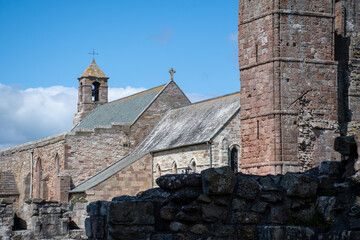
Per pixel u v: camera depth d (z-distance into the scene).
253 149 48.38
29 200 44.31
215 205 15.84
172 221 15.84
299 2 47.75
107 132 73.00
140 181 65.44
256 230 15.68
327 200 15.57
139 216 15.86
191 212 15.75
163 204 16.09
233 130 57.75
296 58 47.38
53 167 75.19
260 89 47.97
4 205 42.22
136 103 80.69
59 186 70.00
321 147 47.53
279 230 15.25
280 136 46.41
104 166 72.56
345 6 50.47
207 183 15.69
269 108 47.00
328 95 48.19
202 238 15.64
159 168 65.12
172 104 76.62
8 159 92.38
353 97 50.06
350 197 15.25
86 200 62.22
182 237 15.63
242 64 49.59
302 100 47.38
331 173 16.14
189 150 60.09
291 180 15.87
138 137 74.19
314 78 47.88
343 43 50.28
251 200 15.93
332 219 15.36
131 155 71.31
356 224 14.71
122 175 64.88
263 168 47.19
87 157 72.12
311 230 15.28
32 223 42.94
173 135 66.12
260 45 48.09
